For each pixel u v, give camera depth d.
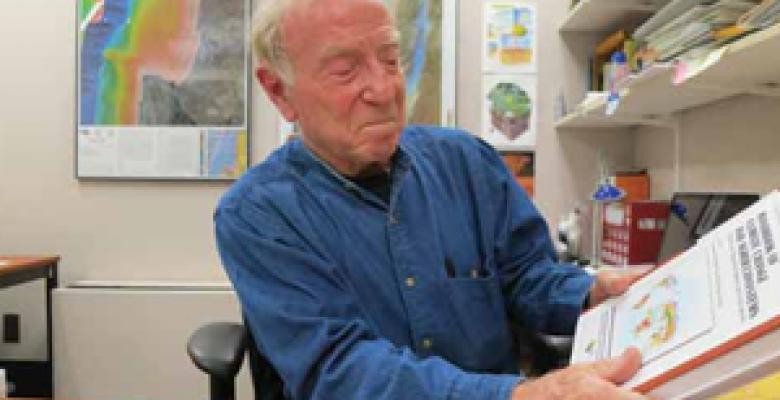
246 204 1.01
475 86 2.56
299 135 1.11
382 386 0.70
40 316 2.63
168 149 2.59
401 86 0.95
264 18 0.98
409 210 1.06
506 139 2.55
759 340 0.46
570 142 2.56
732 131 1.72
